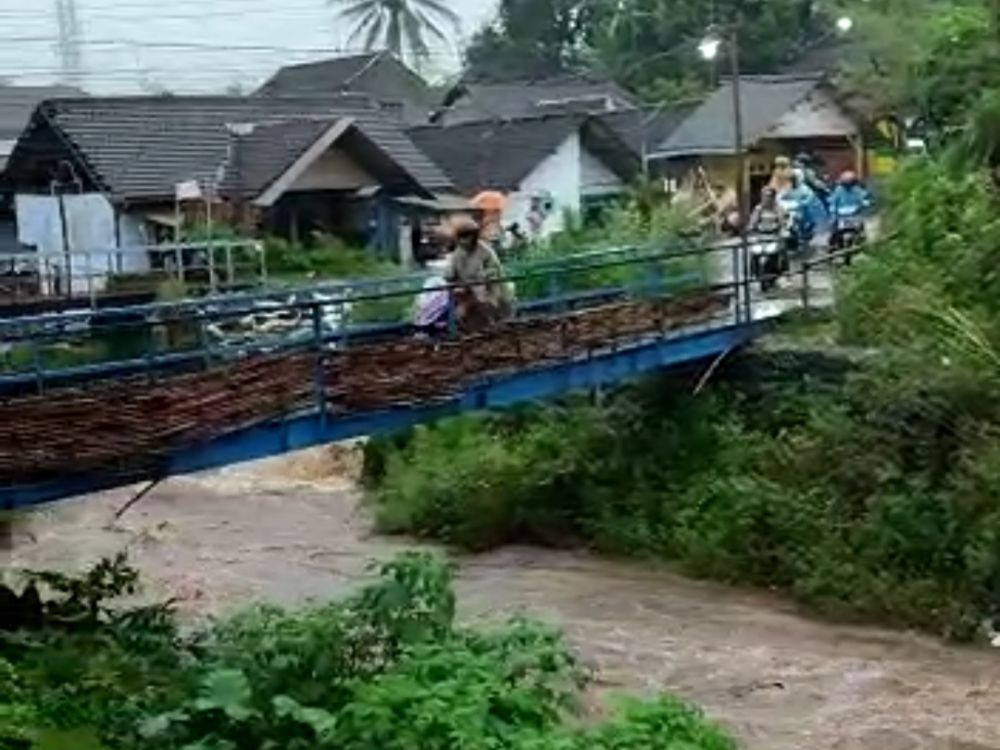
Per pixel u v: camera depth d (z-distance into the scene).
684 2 50.16
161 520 21.45
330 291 17.38
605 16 57.75
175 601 14.27
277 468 24.86
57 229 33.78
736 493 17.89
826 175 36.34
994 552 15.36
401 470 21.64
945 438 16.72
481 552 19.61
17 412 11.38
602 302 18.97
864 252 20.67
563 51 60.91
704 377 19.61
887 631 15.47
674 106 43.34
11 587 12.93
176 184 32.81
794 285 21.84
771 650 14.85
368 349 14.34
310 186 33.44
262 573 18.28
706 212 27.28
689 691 13.57
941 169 21.47
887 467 16.88
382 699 7.22
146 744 7.48
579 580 17.86
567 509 19.66
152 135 34.41
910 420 16.97
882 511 16.50
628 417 20.09
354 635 8.51
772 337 19.61
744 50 47.25
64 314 15.18
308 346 14.20
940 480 16.48
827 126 37.66
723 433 19.09
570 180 39.81
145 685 9.00
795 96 37.81
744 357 19.59
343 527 21.11
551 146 39.31
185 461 12.58
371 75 58.22
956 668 14.24
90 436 11.73
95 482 11.90
